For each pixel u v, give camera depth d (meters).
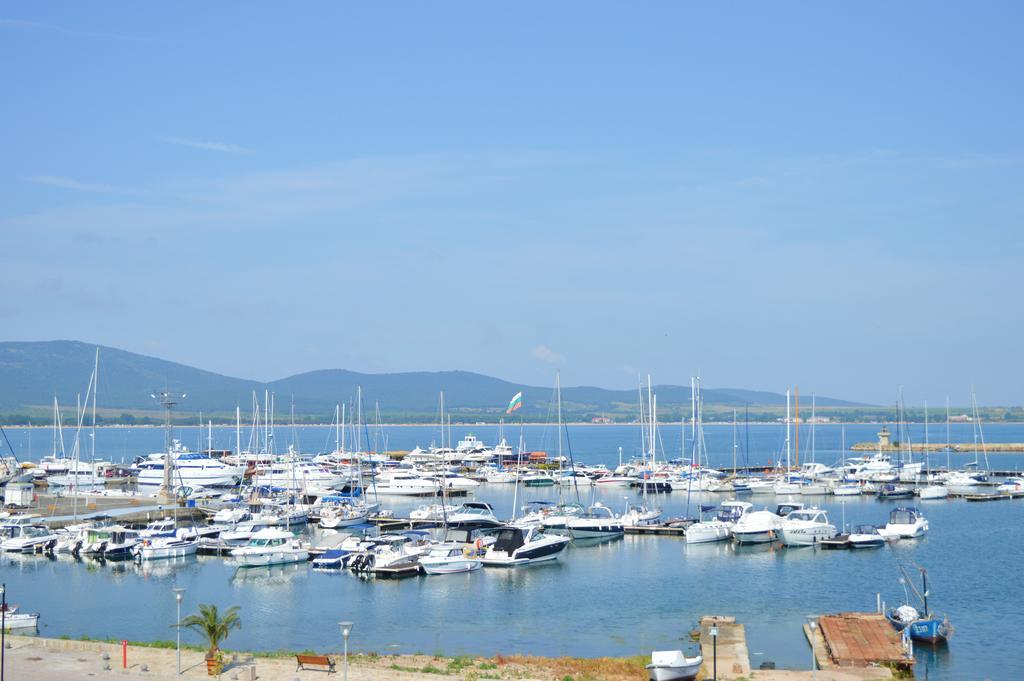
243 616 81.62
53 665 56.97
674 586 93.56
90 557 111.69
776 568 103.25
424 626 77.69
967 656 67.81
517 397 177.38
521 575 99.81
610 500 180.38
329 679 55.03
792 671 62.00
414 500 183.62
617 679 58.53
